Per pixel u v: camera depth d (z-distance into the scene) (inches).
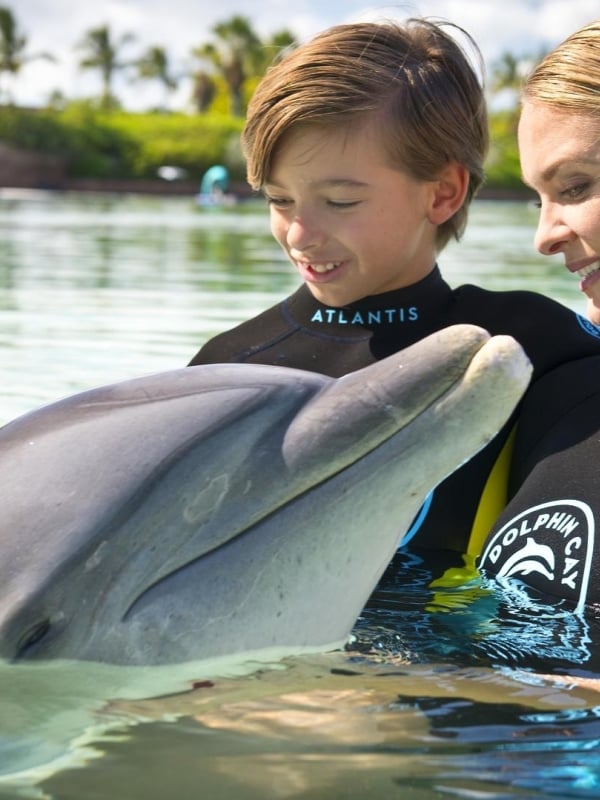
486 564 101.9
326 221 108.6
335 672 77.3
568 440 102.0
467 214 119.8
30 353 233.8
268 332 118.0
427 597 95.3
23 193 1713.8
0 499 75.8
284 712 71.1
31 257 488.7
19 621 72.9
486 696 74.2
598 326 117.4
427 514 109.6
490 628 87.6
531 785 63.4
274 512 76.0
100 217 911.0
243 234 697.6
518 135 113.4
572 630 87.4
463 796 62.4
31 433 78.7
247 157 111.7
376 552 77.8
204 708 71.4
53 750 66.4
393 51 109.2
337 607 78.6
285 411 77.1
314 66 106.3
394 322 112.8
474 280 387.9
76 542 73.7
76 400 80.3
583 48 106.5
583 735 69.2
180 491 75.0
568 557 94.3
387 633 85.9
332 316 114.5
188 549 75.1
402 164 108.3
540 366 110.1
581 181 106.3
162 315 299.3
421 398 74.9
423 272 114.7
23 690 72.2
